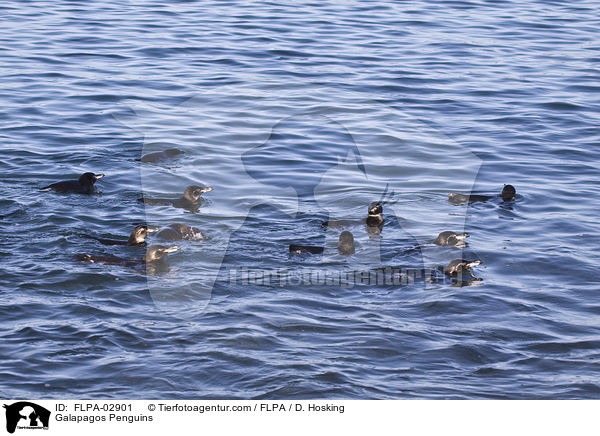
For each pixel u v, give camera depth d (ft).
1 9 108.06
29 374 30.78
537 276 41.27
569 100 76.54
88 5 112.68
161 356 32.32
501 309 37.37
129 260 41.60
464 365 32.48
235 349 32.91
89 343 33.19
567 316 36.86
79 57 85.71
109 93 73.31
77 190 52.08
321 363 32.12
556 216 50.29
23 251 42.45
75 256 41.88
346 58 86.94
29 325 34.47
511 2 124.36
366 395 29.99
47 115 68.08
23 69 80.79
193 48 89.56
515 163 60.23
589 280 40.81
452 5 120.37
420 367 32.17
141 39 93.56
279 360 32.24
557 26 108.06
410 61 87.40
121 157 59.47
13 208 48.83
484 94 76.95
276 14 109.19
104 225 47.03
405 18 109.91
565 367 32.50
